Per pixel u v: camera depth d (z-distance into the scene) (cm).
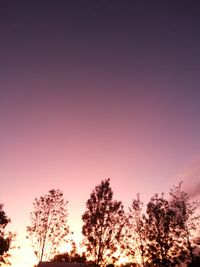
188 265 3500
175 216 3912
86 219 3359
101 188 3531
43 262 3300
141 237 3881
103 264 3153
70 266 3222
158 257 3669
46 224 3716
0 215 4350
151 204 4016
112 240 3241
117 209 3400
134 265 3716
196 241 3709
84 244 3269
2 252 4200
